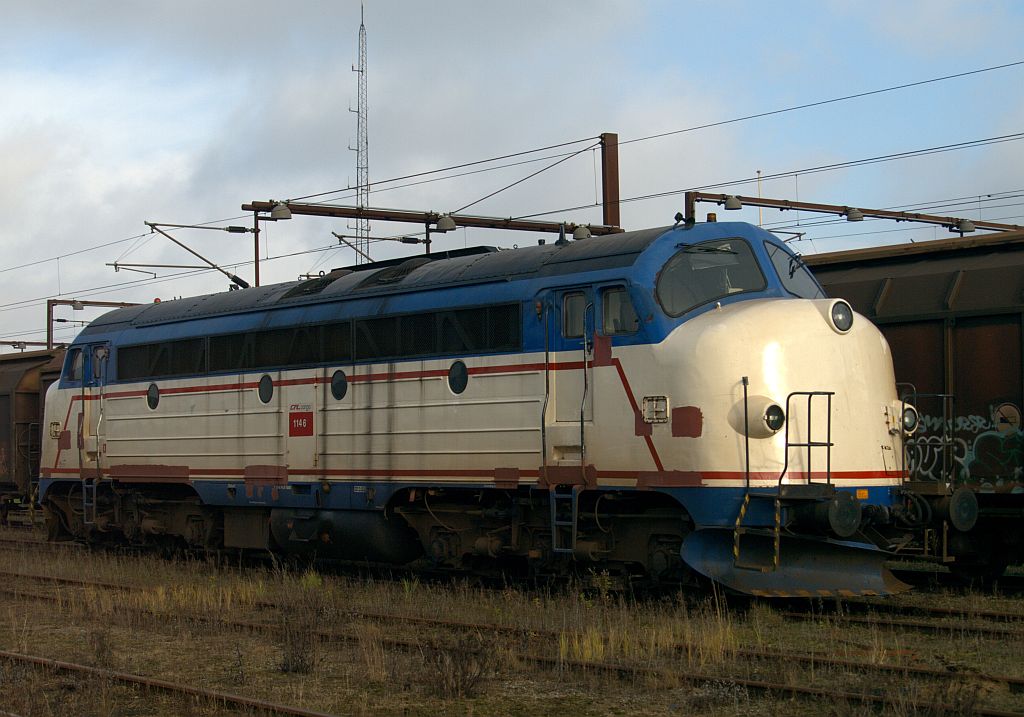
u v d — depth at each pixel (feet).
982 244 48.52
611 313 43.09
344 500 52.13
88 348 67.26
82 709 29.07
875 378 42.57
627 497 43.39
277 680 32.07
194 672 33.47
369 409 51.24
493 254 49.67
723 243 44.21
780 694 28.68
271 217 83.20
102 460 65.46
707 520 39.88
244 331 57.62
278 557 60.23
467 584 48.29
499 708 28.71
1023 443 44.93
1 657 34.94
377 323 51.26
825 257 53.36
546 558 46.21
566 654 33.68
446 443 47.91
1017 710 27.09
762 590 39.40
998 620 39.04
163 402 61.77
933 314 47.67
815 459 40.50
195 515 62.08
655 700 28.99
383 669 32.65
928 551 45.96
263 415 56.24
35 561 61.41
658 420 41.01
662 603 41.52
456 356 47.73
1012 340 45.60
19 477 88.74
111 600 45.68
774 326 40.86
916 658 33.09
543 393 44.60
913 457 48.24
